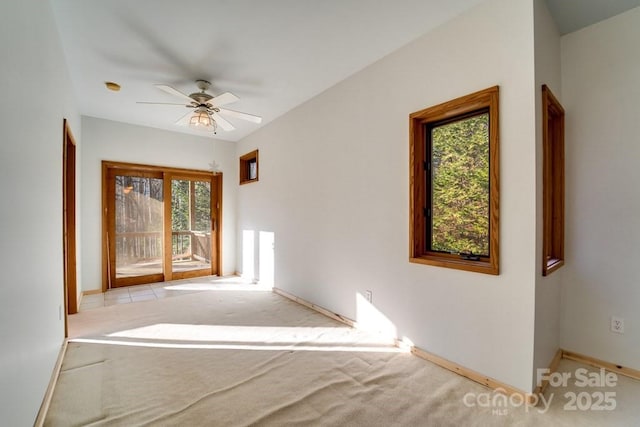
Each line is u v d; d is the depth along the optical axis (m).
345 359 2.38
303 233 3.82
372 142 2.84
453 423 1.65
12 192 1.34
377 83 2.78
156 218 4.96
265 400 1.85
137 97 3.58
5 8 1.27
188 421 1.65
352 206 3.07
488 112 2.15
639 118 2.11
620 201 2.20
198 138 5.30
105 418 1.67
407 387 1.99
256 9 2.06
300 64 2.85
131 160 4.61
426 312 2.38
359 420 1.67
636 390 1.97
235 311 3.55
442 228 2.44
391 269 2.66
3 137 1.24
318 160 3.55
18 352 1.37
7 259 1.27
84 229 4.20
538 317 1.87
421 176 2.50
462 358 2.14
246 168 5.59
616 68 2.20
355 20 2.20
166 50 2.58
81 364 2.28
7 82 1.29
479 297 2.05
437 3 2.02
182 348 2.57
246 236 5.33
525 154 1.84
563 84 2.43
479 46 2.04
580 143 2.36
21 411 1.39
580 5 2.06
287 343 2.67
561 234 2.42
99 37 2.38
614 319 2.22
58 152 2.37
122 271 4.65
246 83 3.24
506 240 1.92
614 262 2.22
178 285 4.80
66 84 2.71
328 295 3.40
